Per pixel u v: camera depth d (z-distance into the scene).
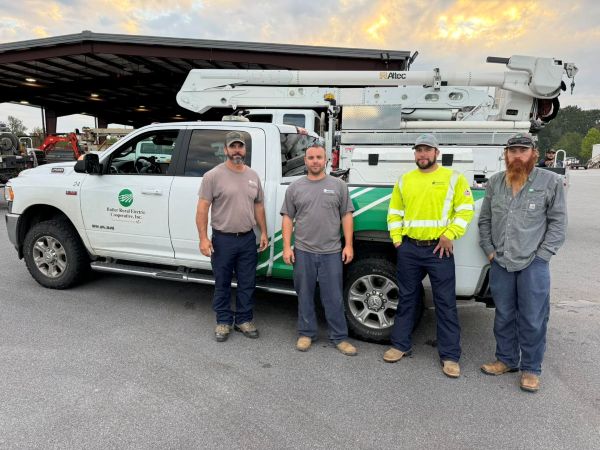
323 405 2.79
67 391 2.87
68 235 4.72
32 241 4.86
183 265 4.28
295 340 3.80
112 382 3.00
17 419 2.57
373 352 3.60
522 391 3.02
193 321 4.13
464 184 3.16
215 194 3.56
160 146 4.38
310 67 14.62
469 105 7.87
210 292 4.95
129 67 19.64
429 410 2.77
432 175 3.18
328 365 3.35
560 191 2.92
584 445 2.44
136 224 4.34
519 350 3.23
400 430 2.55
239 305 3.84
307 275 3.54
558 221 2.93
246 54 14.96
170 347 3.58
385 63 14.29
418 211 3.20
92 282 5.23
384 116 7.05
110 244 4.54
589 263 6.57
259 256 4.04
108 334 3.78
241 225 3.61
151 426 2.53
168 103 28.42
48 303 4.50
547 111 8.09
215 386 2.99
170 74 20.66
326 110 8.88
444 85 7.87
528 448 2.41
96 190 4.48
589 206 14.05
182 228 4.14
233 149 3.49
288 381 3.09
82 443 2.38
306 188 3.47
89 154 4.32
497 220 3.09
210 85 8.45
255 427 2.55
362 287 3.79
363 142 7.13
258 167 3.97
